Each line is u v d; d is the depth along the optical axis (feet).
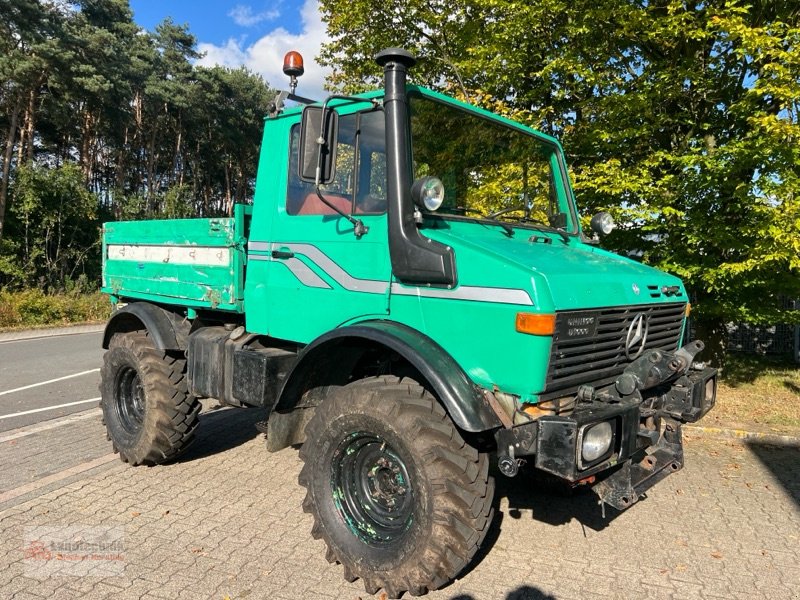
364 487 10.86
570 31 22.77
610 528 13.07
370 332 10.10
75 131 108.27
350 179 11.41
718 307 23.65
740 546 12.29
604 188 21.49
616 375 10.71
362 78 40.73
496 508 14.03
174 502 14.11
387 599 10.00
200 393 14.32
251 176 156.46
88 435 19.95
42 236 80.28
